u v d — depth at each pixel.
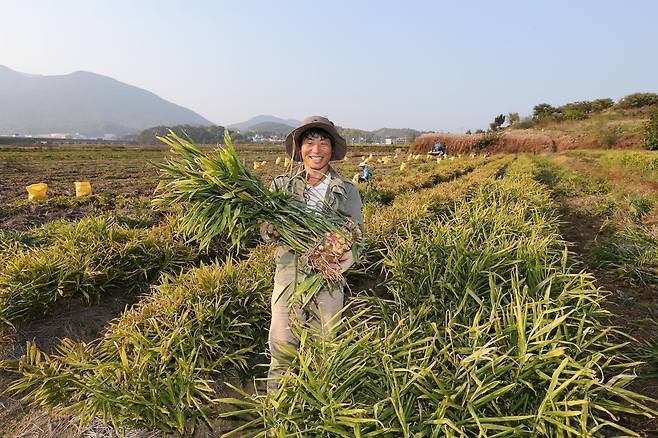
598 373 3.35
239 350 3.59
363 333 2.88
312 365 2.70
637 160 19.55
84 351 3.44
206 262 6.41
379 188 12.23
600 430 2.87
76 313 4.71
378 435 2.37
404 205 8.57
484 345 2.63
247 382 3.58
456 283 3.79
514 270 3.96
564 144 48.50
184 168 2.88
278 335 3.14
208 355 3.57
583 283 3.57
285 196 2.93
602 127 49.81
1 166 24.81
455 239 4.52
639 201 10.40
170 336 3.48
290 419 2.37
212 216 2.79
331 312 3.12
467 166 22.69
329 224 2.85
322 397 2.40
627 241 6.92
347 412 2.29
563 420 2.36
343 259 2.95
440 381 2.48
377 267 5.59
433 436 2.27
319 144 2.93
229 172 2.83
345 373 2.56
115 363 3.12
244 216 2.80
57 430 3.04
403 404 2.53
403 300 3.82
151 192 14.68
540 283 3.52
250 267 4.75
